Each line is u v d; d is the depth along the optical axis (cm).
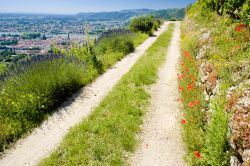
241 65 289
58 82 423
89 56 604
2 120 339
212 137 237
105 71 593
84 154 278
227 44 379
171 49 835
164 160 276
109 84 504
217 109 246
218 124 230
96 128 324
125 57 738
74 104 411
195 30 809
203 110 307
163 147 297
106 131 320
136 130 327
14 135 319
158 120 357
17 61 444
